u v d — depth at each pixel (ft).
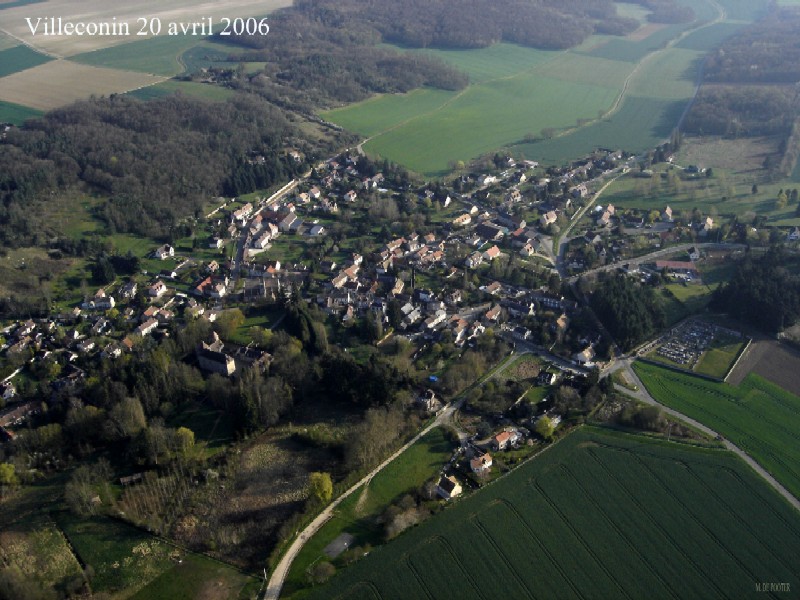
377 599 634.84
